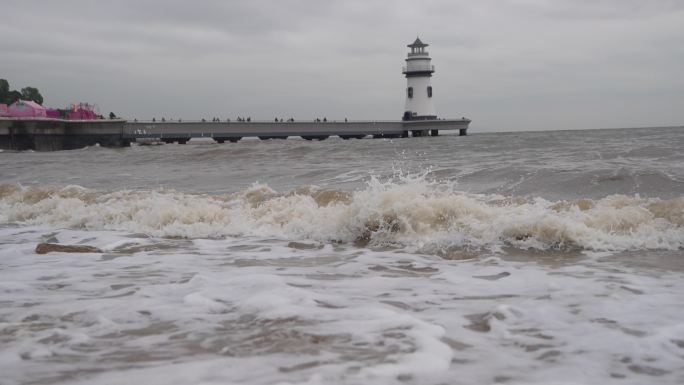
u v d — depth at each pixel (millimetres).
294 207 10945
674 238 7680
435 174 16828
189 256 7957
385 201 9547
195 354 3727
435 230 8844
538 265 6840
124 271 6863
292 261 7523
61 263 7449
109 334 4234
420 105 102250
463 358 3648
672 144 25125
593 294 5289
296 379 3277
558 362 3559
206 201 12898
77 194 14969
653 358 3580
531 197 12289
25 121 66125
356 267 7020
